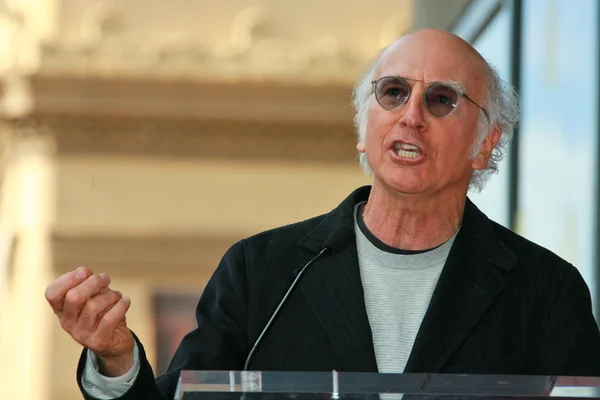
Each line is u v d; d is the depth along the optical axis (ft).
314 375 13.99
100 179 85.25
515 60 33.09
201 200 85.81
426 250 17.69
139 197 85.51
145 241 84.84
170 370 16.55
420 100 17.39
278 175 86.02
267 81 83.05
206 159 85.66
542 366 17.04
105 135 84.99
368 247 17.79
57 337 83.10
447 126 17.40
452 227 17.85
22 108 84.17
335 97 83.25
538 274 17.53
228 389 13.91
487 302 17.13
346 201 18.34
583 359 17.04
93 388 15.55
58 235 84.94
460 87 17.53
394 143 17.35
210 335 16.96
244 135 85.10
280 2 83.51
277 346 16.96
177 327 85.30
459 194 17.85
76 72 83.25
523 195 31.94
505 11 34.09
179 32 83.92
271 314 17.20
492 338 17.01
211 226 85.76
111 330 14.98
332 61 82.23
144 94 83.97
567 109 28.78
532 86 31.50
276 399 13.87
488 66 18.21
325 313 17.04
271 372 13.88
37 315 83.56
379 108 17.54
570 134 28.55
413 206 17.52
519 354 16.99
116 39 83.56
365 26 82.94
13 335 83.61
